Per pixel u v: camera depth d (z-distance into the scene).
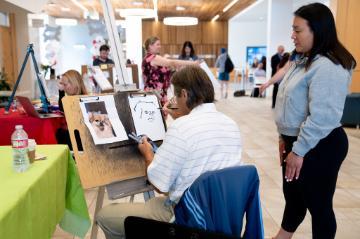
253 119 7.05
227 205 1.26
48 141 3.07
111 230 1.57
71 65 14.77
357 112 5.94
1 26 8.21
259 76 11.45
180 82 1.41
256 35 17.12
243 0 10.59
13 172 1.43
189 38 16.23
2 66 8.23
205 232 1.20
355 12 6.40
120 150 1.75
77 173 1.82
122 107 1.83
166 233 1.24
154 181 1.36
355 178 3.54
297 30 1.56
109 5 1.97
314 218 1.70
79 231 1.83
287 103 1.68
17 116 3.12
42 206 1.40
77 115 1.72
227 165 1.35
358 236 2.39
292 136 1.70
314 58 1.54
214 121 1.37
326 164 1.60
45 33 11.16
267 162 4.11
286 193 1.92
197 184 1.25
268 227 2.53
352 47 6.48
